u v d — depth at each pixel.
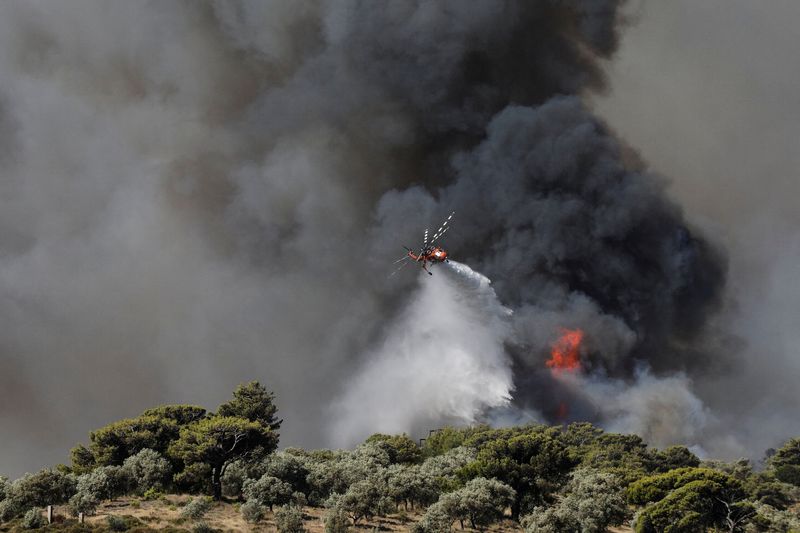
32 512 153.38
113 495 183.62
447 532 164.00
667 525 180.38
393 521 178.88
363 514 172.38
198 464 189.75
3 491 172.62
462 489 190.00
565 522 176.38
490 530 180.38
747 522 185.00
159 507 175.25
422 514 187.62
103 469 185.00
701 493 186.25
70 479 179.75
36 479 170.25
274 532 160.75
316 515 179.38
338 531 160.88
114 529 153.00
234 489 189.88
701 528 178.88
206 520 166.12
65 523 155.62
